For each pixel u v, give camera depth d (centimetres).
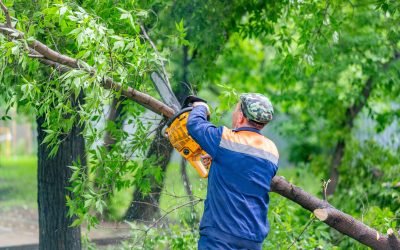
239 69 1436
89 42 479
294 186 538
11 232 1116
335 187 1064
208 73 823
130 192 754
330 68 969
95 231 729
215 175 451
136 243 620
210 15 764
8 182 1719
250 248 443
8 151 2934
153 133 587
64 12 478
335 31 682
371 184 945
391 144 1176
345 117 1162
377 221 660
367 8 912
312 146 1491
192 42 751
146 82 560
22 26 510
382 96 1168
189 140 475
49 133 553
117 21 565
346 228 538
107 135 627
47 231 673
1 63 489
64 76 471
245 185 446
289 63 748
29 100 515
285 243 657
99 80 471
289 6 717
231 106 572
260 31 816
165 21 718
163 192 597
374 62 1002
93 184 600
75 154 667
